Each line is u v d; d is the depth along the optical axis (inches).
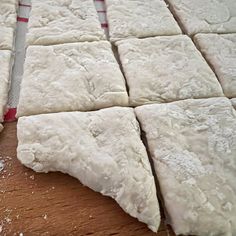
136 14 8.8
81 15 8.5
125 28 8.2
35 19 8.3
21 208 5.1
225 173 5.3
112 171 5.2
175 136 5.7
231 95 6.8
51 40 7.7
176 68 7.2
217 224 4.7
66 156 5.4
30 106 6.2
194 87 6.7
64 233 4.8
